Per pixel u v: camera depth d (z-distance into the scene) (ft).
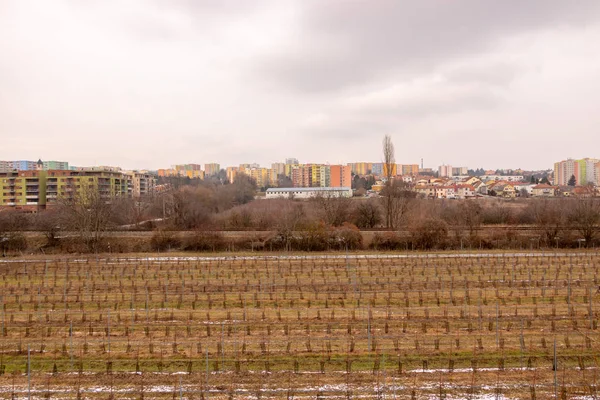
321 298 140.26
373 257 206.18
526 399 79.51
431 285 153.38
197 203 327.47
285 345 102.83
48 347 102.53
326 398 80.12
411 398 80.18
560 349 99.40
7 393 82.12
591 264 188.85
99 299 140.26
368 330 105.09
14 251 227.61
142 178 595.88
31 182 421.18
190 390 83.10
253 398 80.33
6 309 131.85
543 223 250.57
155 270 183.32
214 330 112.68
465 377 87.71
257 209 324.80
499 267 181.98
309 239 229.45
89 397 81.20
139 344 103.76
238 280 165.07
